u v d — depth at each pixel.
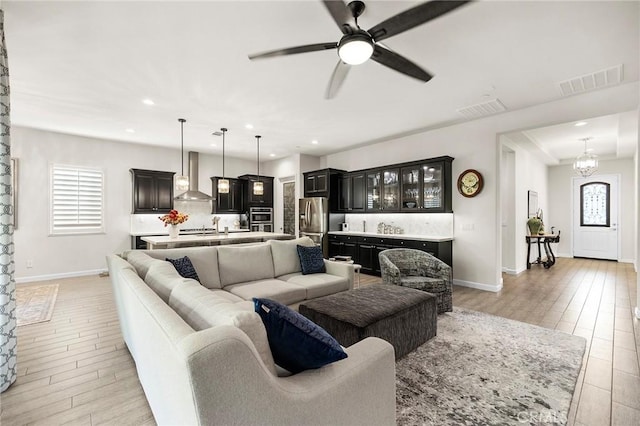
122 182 6.43
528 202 7.06
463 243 5.21
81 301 4.25
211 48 2.77
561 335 3.05
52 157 5.66
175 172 6.88
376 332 2.36
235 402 0.95
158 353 1.26
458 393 2.08
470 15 2.32
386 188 6.26
